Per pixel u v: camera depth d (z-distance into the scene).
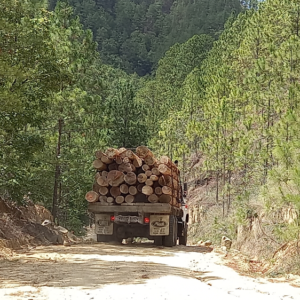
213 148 32.91
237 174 37.06
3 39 15.82
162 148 43.28
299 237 11.97
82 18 169.25
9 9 16.12
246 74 31.89
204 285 8.78
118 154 16.91
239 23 58.66
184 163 42.03
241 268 12.04
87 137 25.41
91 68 28.05
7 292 7.40
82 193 23.83
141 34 176.50
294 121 13.16
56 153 23.02
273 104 27.06
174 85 79.00
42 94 16.92
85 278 8.88
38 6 17.52
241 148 27.64
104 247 15.52
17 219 16.20
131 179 16.89
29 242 15.02
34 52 16.36
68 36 26.78
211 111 36.84
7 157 16.47
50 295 7.23
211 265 12.18
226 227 25.89
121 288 7.96
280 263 11.80
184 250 16.38
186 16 180.75
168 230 17.03
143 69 162.25
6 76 14.45
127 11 192.75
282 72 26.67
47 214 21.67
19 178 16.66
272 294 8.36
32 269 9.95
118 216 17.03
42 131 23.53
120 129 35.62
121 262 11.56
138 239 25.58
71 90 24.17
